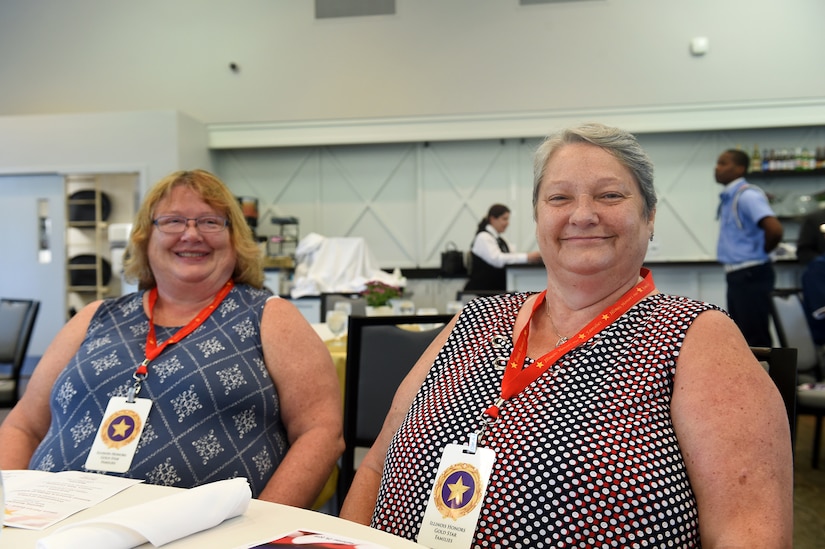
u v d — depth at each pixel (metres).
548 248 1.15
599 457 0.91
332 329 2.81
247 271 1.70
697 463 0.91
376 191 6.94
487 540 0.91
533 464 0.93
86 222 6.13
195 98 6.87
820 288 2.94
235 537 0.74
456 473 0.97
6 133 6.23
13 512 0.84
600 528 0.87
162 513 0.73
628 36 6.37
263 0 6.80
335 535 0.74
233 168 7.08
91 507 0.86
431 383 1.18
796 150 6.23
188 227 1.54
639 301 1.10
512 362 1.11
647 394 0.97
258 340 1.50
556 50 6.46
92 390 1.39
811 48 6.18
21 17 6.99
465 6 6.56
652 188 1.15
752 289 4.22
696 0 6.28
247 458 1.38
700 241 6.45
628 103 6.39
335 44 6.73
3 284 6.27
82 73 6.94
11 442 1.48
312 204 6.99
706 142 6.44
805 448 3.59
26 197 6.29
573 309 1.16
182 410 1.35
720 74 6.28
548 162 1.18
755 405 0.90
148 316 1.54
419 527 0.99
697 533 0.90
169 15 6.88
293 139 6.76
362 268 6.04
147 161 6.14
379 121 6.63
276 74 6.80
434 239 6.85
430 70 6.62
